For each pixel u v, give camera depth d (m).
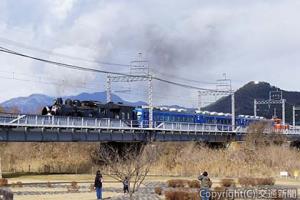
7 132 68.38
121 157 86.19
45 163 98.88
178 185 60.16
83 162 96.94
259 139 109.12
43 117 72.50
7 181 64.12
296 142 130.12
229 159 92.56
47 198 45.22
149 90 93.50
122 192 52.62
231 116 123.06
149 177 76.00
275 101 157.62
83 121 79.00
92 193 50.81
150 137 92.06
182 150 97.31
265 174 81.50
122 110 92.06
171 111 102.19
